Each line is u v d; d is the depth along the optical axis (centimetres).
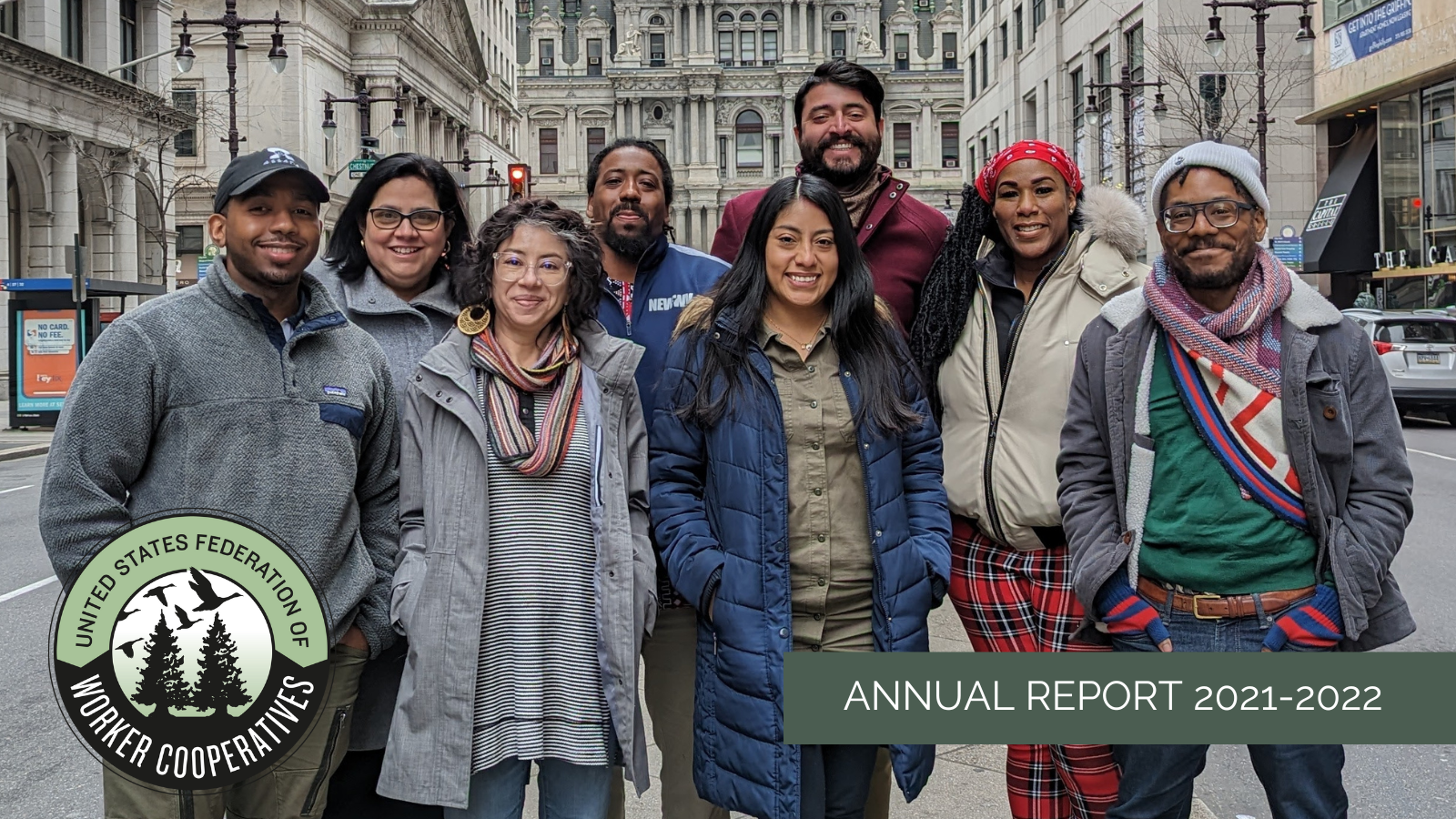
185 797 258
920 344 345
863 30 7806
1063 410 318
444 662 267
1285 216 3027
